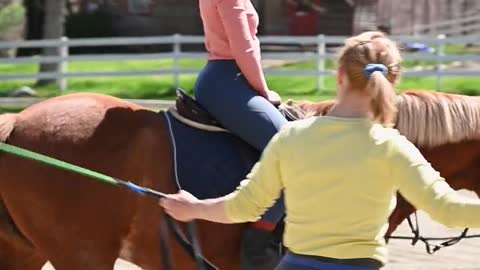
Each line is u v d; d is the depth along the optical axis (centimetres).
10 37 5556
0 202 922
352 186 646
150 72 3662
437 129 1012
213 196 905
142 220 896
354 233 648
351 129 652
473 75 3444
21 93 3706
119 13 5600
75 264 908
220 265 922
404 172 636
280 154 667
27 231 919
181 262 903
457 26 5275
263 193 680
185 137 915
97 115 920
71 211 897
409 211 1064
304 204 658
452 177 1037
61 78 3766
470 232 1675
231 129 916
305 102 993
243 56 898
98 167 897
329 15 5381
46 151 902
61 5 4159
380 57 650
